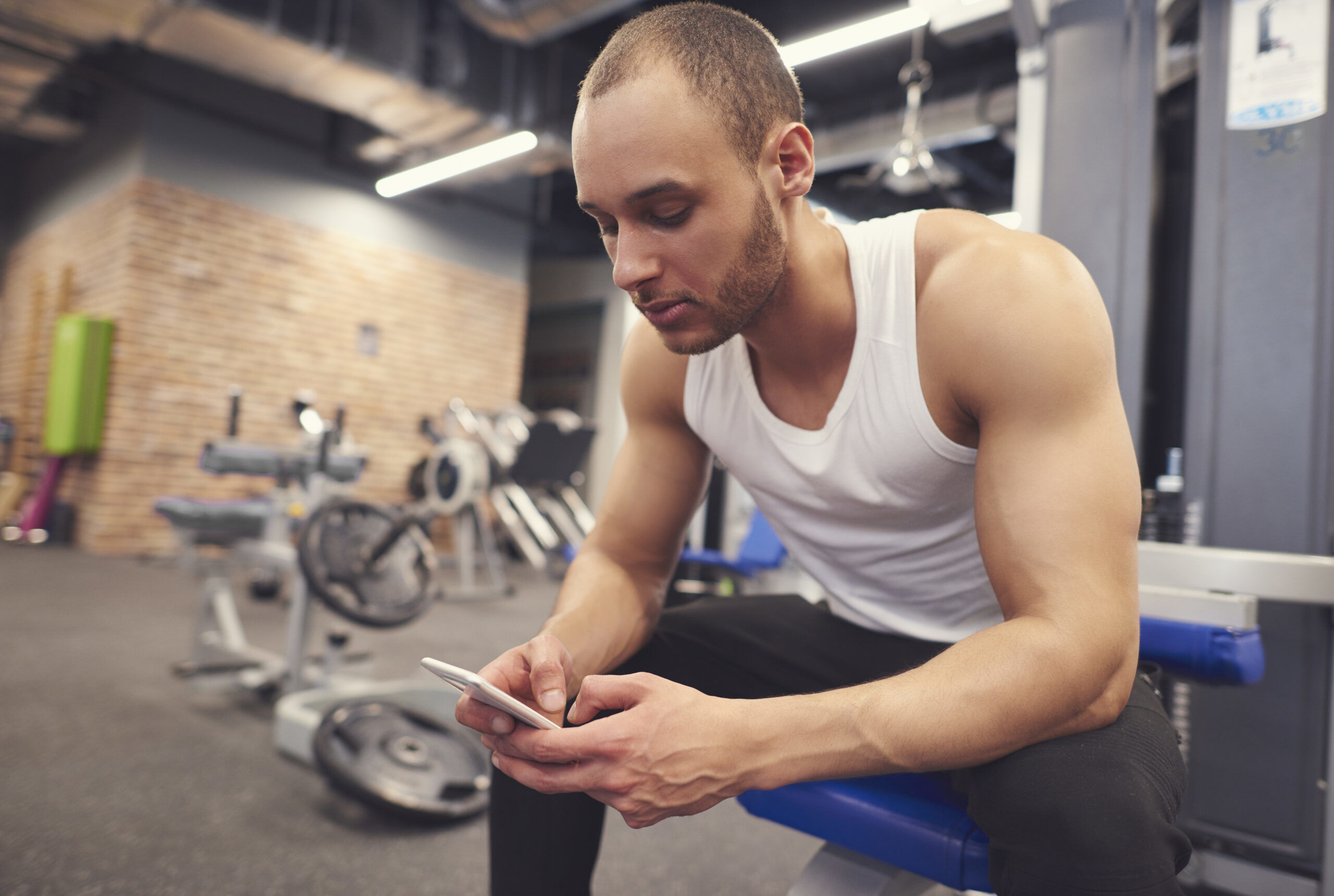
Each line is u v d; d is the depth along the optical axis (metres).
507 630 3.37
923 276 0.62
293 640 1.97
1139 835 0.44
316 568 1.76
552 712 0.53
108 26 4.12
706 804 0.47
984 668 0.49
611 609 0.71
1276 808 1.30
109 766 1.67
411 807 1.45
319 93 4.68
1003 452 0.55
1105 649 0.48
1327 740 1.24
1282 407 1.31
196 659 2.36
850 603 0.78
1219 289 1.39
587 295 7.71
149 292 5.01
